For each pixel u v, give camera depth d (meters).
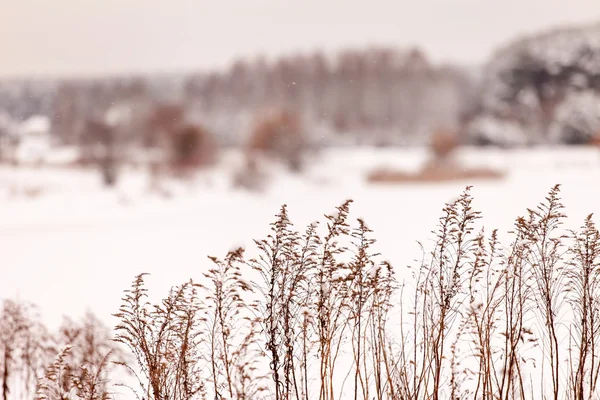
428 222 12.10
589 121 43.25
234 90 55.44
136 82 47.94
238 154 30.22
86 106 42.59
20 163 29.08
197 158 27.20
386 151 43.78
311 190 24.34
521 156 36.66
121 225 15.93
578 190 16.69
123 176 26.22
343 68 60.12
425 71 60.75
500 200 15.88
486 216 11.73
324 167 28.62
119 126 28.81
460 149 37.50
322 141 30.92
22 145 31.47
